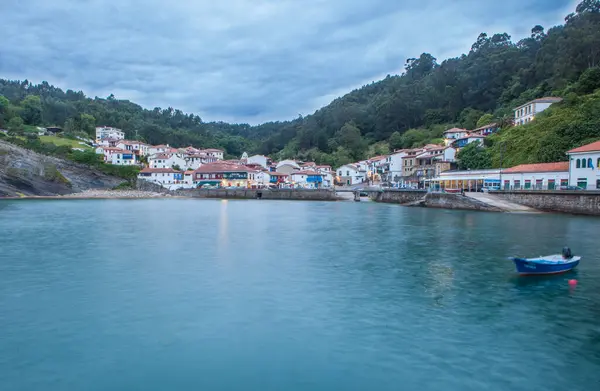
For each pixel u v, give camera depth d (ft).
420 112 638.12
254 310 63.77
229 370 45.24
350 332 55.26
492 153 335.26
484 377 43.68
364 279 82.38
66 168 440.45
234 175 504.84
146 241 129.29
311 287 76.54
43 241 127.54
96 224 174.40
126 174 478.18
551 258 90.48
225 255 107.14
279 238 137.49
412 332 55.26
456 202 262.67
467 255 106.42
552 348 50.70
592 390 41.50
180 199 424.05
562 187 231.71
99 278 82.64
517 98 453.58
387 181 474.49
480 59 604.08
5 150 391.86
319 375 44.21
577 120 275.18
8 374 44.09
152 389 41.60
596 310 64.54
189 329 56.29
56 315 61.36
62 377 43.68
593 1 475.31
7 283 78.59
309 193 423.23
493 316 61.41
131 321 59.06
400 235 143.33
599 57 375.45
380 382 42.70
